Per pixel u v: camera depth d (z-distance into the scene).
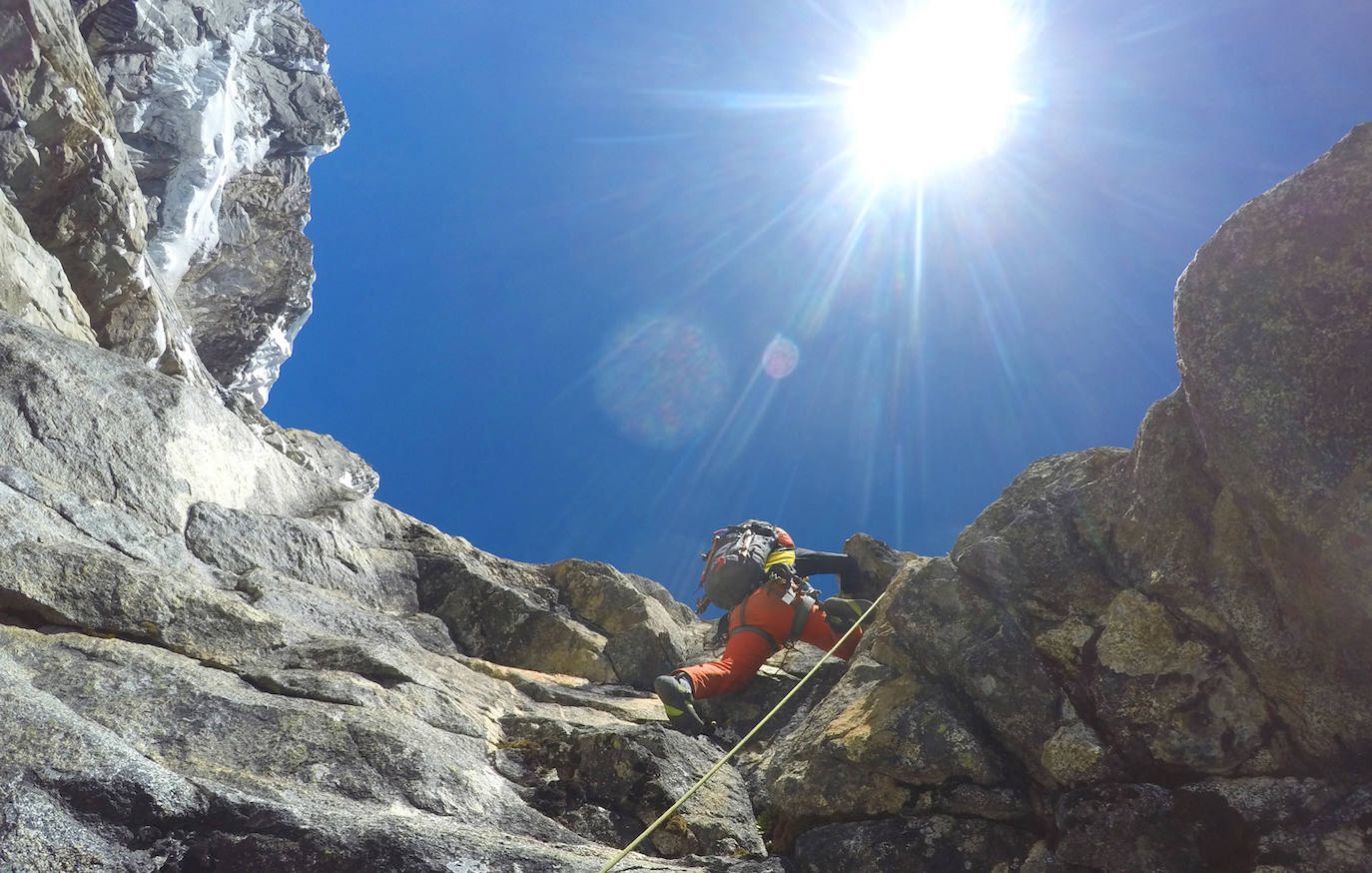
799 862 2.77
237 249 14.69
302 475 5.78
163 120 12.24
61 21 6.49
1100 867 2.28
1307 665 2.11
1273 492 2.02
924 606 2.93
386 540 5.88
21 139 6.28
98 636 2.87
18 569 2.87
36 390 3.94
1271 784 2.16
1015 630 2.74
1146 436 2.52
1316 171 2.02
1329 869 1.97
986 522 2.96
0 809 1.79
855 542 5.23
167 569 3.53
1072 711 2.54
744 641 4.24
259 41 14.94
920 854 2.63
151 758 2.30
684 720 3.81
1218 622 2.30
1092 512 2.72
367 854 2.02
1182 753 2.26
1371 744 2.04
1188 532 2.37
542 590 5.86
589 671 5.10
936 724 2.72
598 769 3.22
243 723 2.61
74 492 3.71
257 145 14.52
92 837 1.87
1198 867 2.17
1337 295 1.97
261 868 1.96
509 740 3.50
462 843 2.15
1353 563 1.89
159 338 7.80
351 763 2.61
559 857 2.27
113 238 7.00
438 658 4.43
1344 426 1.94
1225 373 2.09
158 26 12.02
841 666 4.38
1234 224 2.11
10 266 4.86
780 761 3.17
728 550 4.70
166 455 4.34
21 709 2.06
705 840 3.00
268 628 3.38
